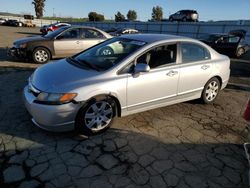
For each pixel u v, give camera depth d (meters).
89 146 3.31
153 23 34.44
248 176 2.97
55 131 3.34
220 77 5.03
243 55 15.41
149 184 2.69
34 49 8.52
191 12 31.88
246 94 6.20
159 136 3.70
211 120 4.43
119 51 4.01
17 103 4.60
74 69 3.74
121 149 3.29
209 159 3.23
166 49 4.12
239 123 4.39
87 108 3.38
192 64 4.45
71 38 9.02
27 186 2.54
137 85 3.74
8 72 6.97
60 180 2.66
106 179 2.72
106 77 3.51
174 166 3.02
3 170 2.75
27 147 3.20
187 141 3.63
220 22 27.98
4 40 16.67
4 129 3.61
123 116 3.87
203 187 2.72
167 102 4.30
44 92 3.23
